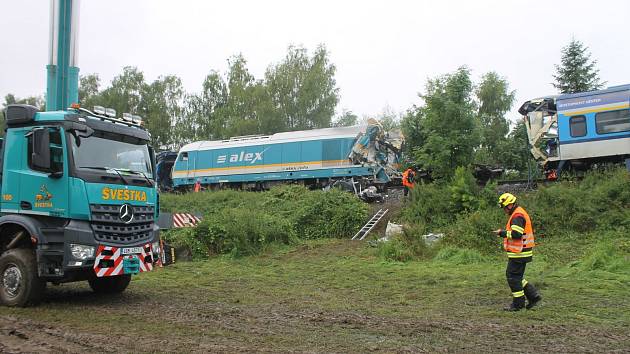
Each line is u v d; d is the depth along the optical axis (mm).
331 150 28406
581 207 16016
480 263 13898
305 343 6117
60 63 17312
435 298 9445
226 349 5816
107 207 8703
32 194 8758
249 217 18375
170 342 6129
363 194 24453
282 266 14930
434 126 21719
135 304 8891
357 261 15180
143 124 10367
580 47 35250
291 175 29656
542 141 22188
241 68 55125
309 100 49469
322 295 9953
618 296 9312
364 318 7613
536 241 15531
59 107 17234
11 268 8648
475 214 16219
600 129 20234
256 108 49500
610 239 14383
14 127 9133
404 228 16516
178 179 34531
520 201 17328
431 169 22531
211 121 54594
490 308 8461
